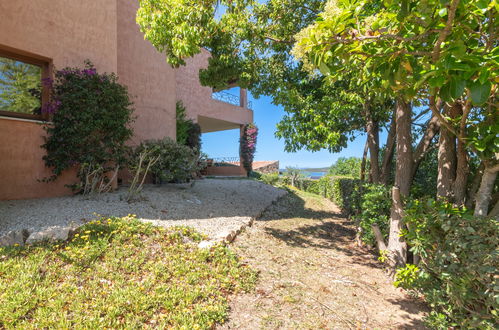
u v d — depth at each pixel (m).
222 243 4.51
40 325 2.30
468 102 2.59
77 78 6.54
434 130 4.77
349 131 7.10
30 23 5.89
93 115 6.66
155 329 2.45
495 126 2.55
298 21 6.55
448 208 2.97
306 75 6.95
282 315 2.90
